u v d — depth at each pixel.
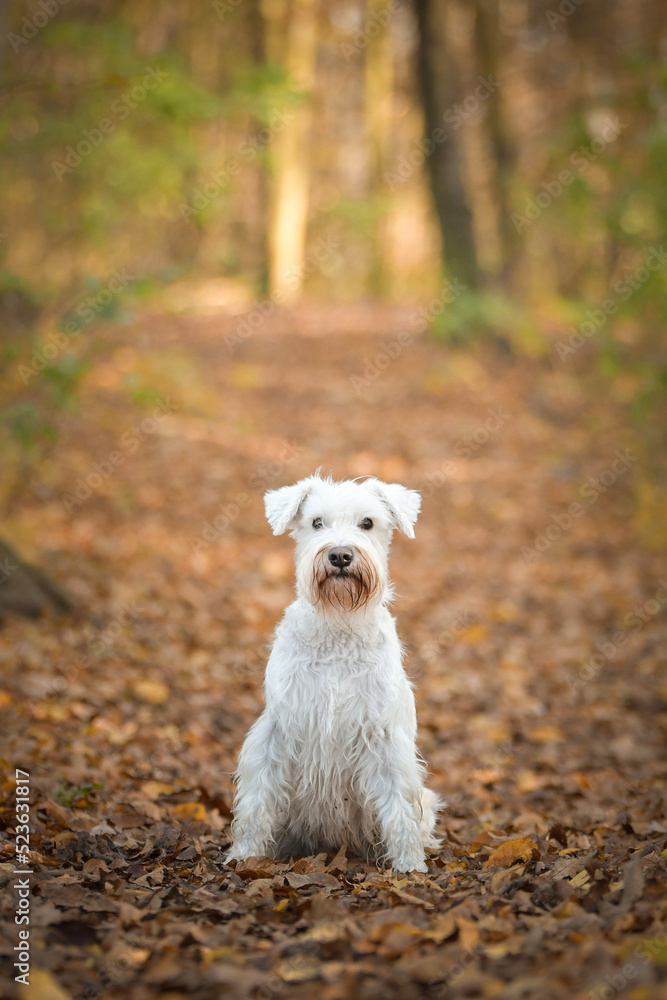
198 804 6.04
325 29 29.98
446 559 13.09
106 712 7.64
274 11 26.91
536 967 3.18
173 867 4.74
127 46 11.21
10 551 9.42
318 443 17.20
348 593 4.91
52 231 14.59
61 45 11.85
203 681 8.72
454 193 22.84
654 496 14.92
